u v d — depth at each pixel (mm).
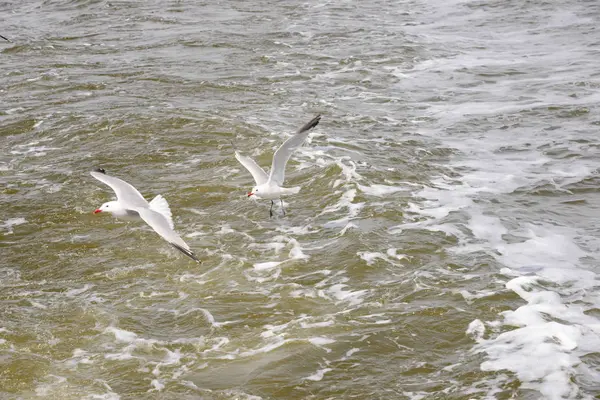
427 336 13375
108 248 16797
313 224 17547
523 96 25719
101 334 13797
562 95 25641
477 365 12539
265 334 13617
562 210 17859
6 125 23875
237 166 20562
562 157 20734
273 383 12328
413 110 24766
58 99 26328
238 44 32781
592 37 32844
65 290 15281
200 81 27859
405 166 20281
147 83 27828
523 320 13609
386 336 13375
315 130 22875
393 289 14789
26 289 15344
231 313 14297
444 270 15359
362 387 12188
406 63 29844
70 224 17875
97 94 26781
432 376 12383
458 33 34344
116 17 38719
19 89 27594
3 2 43500
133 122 23422
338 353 13000
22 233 17516
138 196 11305
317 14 38125
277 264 15914
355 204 18250
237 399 12008
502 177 19609
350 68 29281
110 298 14938
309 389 12188
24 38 34969
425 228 17000
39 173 20469
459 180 19516
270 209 17641
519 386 11961
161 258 16344
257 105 25297
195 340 13539
